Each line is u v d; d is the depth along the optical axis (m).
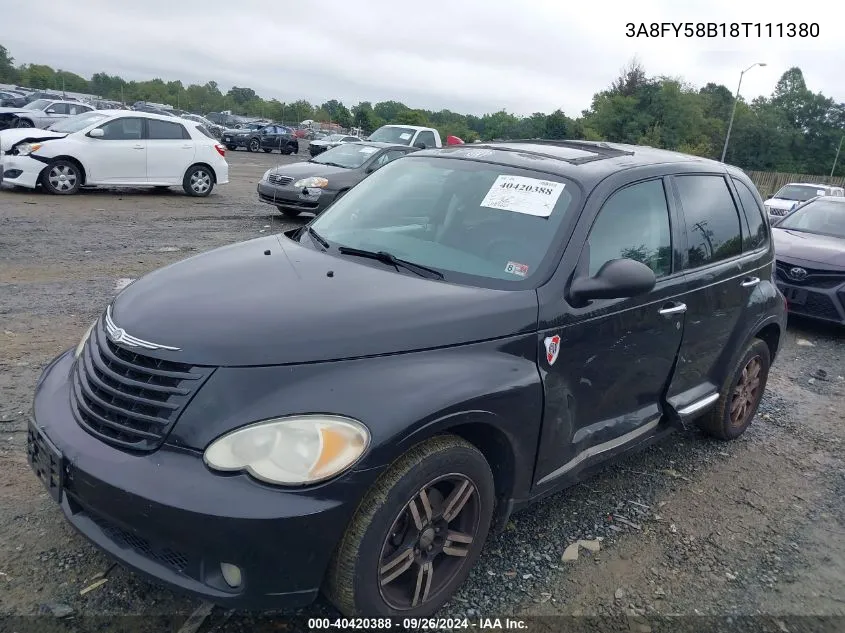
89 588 2.86
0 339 5.46
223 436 2.38
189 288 2.98
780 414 5.67
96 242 9.52
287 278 3.08
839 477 4.62
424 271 3.28
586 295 3.14
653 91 73.06
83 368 2.83
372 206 3.96
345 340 2.60
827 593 3.37
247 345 2.51
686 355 4.04
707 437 5.04
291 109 119.69
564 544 3.53
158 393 2.50
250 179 21.72
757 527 3.90
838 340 8.21
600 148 4.21
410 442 2.51
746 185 4.82
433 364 2.70
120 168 14.22
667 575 3.38
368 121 89.62
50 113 26.47
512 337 2.95
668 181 3.97
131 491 2.36
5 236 9.39
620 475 4.34
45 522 3.25
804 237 9.00
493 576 3.22
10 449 3.85
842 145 86.38
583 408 3.37
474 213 3.57
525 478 3.10
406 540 2.68
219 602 2.37
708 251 4.17
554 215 3.38
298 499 2.33
